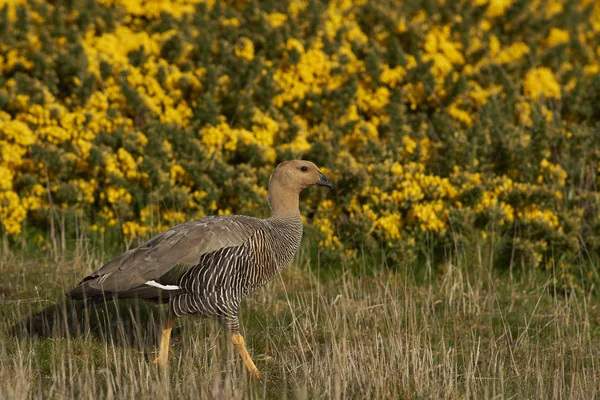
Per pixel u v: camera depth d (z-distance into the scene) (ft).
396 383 41.55
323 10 73.92
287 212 45.98
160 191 60.59
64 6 75.36
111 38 70.90
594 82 70.38
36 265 56.85
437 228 59.62
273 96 67.41
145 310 49.90
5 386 37.65
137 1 75.97
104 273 41.91
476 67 75.92
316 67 69.26
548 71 75.51
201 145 63.87
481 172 63.46
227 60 70.08
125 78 66.64
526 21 80.38
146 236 60.03
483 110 66.44
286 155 62.54
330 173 61.82
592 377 43.91
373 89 70.49
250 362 42.91
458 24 77.10
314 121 68.54
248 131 65.36
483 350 47.34
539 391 40.86
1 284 52.90
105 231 61.21
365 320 49.62
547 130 63.67
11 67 69.26
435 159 64.03
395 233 59.31
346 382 39.91
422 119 69.05
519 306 54.34
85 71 66.33
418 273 59.06
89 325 46.42
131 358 43.55
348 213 62.18
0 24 69.77
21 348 42.60
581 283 57.82
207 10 75.51
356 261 59.31
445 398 40.22
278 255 44.47
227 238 42.11
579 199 62.03
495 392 41.06
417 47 74.90
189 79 67.26
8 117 63.10
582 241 58.80
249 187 60.39
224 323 43.04
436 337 48.73
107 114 64.03
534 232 59.11
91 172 62.85
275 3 76.79
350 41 74.02
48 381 40.81
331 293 52.75
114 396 38.70
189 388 38.88
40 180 62.44
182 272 41.73
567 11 84.48
